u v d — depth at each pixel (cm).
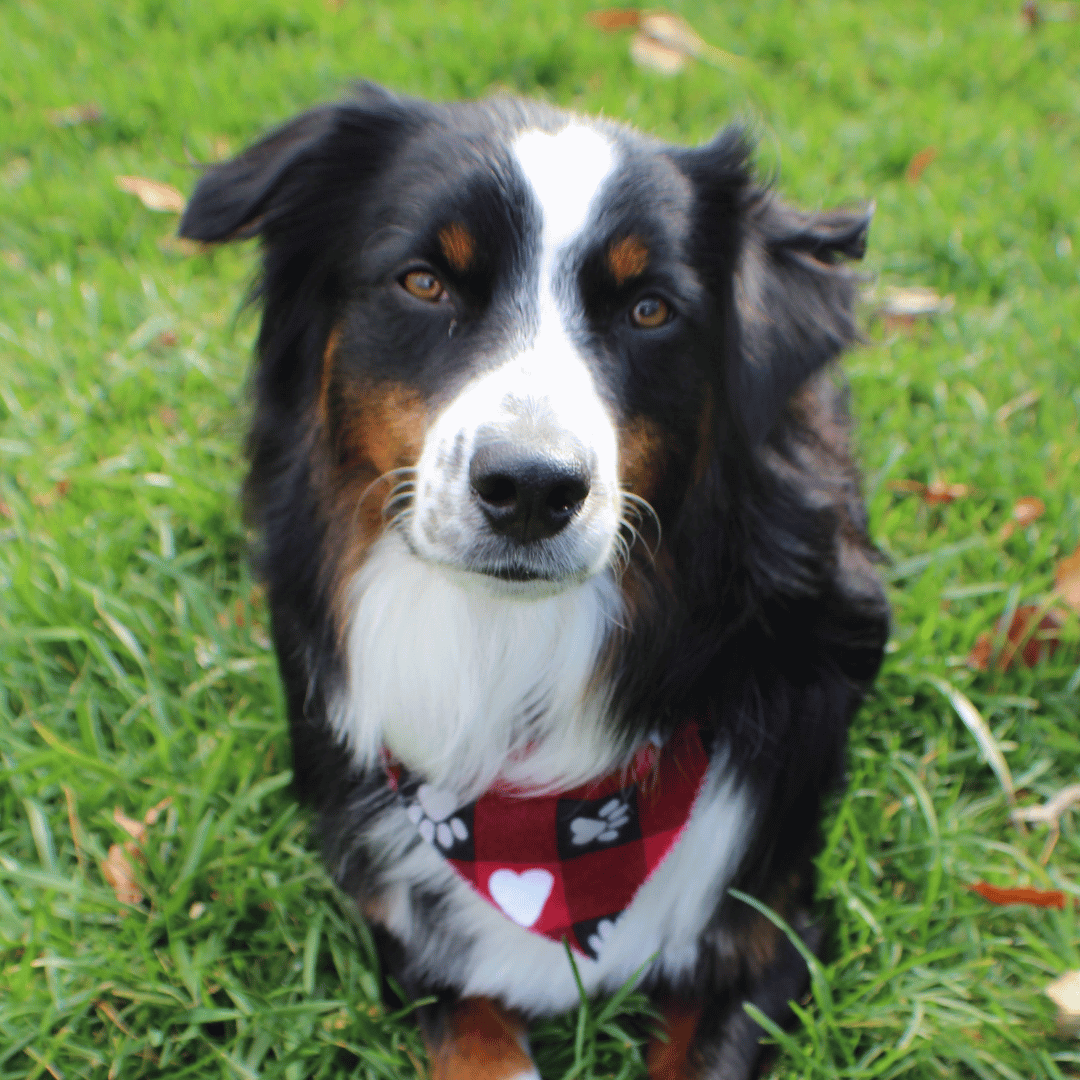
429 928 230
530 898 219
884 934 235
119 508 323
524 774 223
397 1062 214
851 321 229
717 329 218
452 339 196
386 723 229
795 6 604
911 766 272
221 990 228
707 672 221
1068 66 566
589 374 190
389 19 558
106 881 243
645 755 221
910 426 358
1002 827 267
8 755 266
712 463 220
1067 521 321
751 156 226
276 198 215
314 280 218
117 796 257
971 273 421
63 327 384
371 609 222
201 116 482
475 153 200
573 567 182
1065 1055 219
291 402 226
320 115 221
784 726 226
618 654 221
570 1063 222
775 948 228
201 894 241
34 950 223
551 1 567
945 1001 227
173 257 428
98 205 437
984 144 487
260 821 255
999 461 341
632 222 198
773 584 222
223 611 303
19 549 306
